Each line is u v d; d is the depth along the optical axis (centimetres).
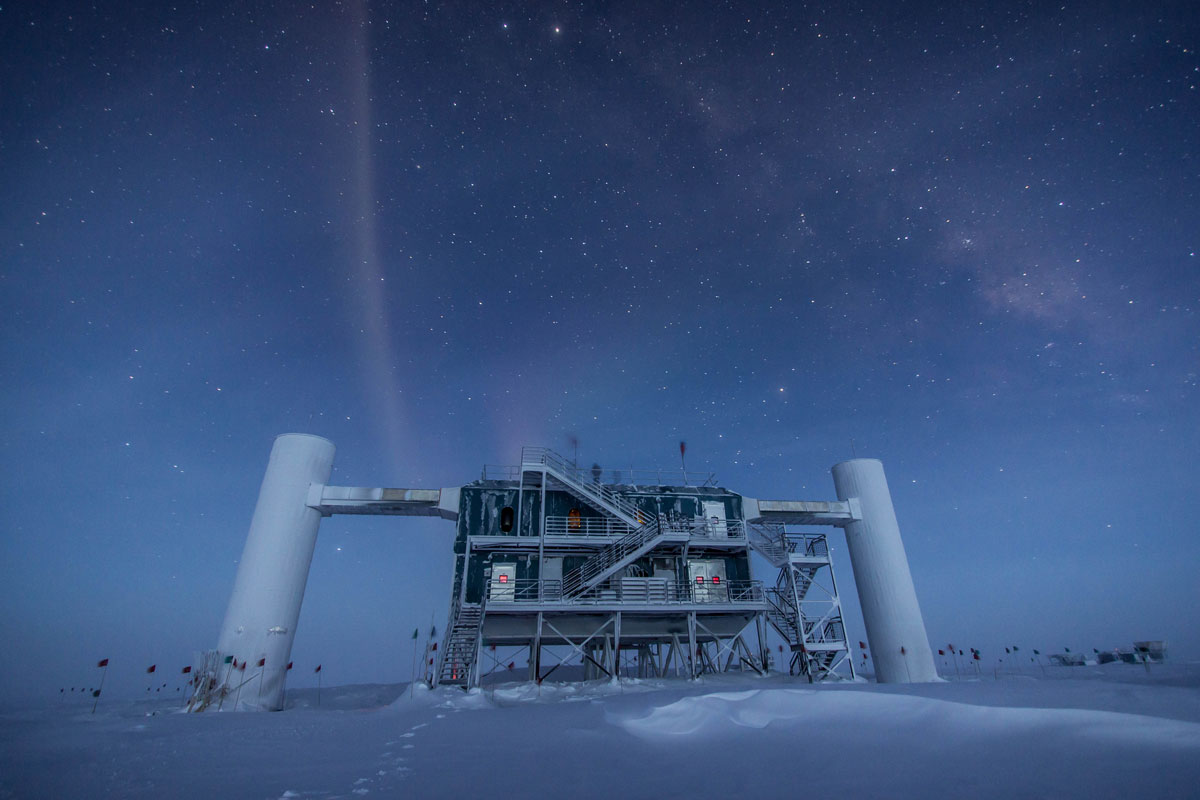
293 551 3066
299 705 3047
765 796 579
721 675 2953
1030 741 732
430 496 3275
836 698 1047
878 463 3716
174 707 2838
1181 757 607
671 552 3225
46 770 861
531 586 3098
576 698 2403
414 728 1312
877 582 3438
